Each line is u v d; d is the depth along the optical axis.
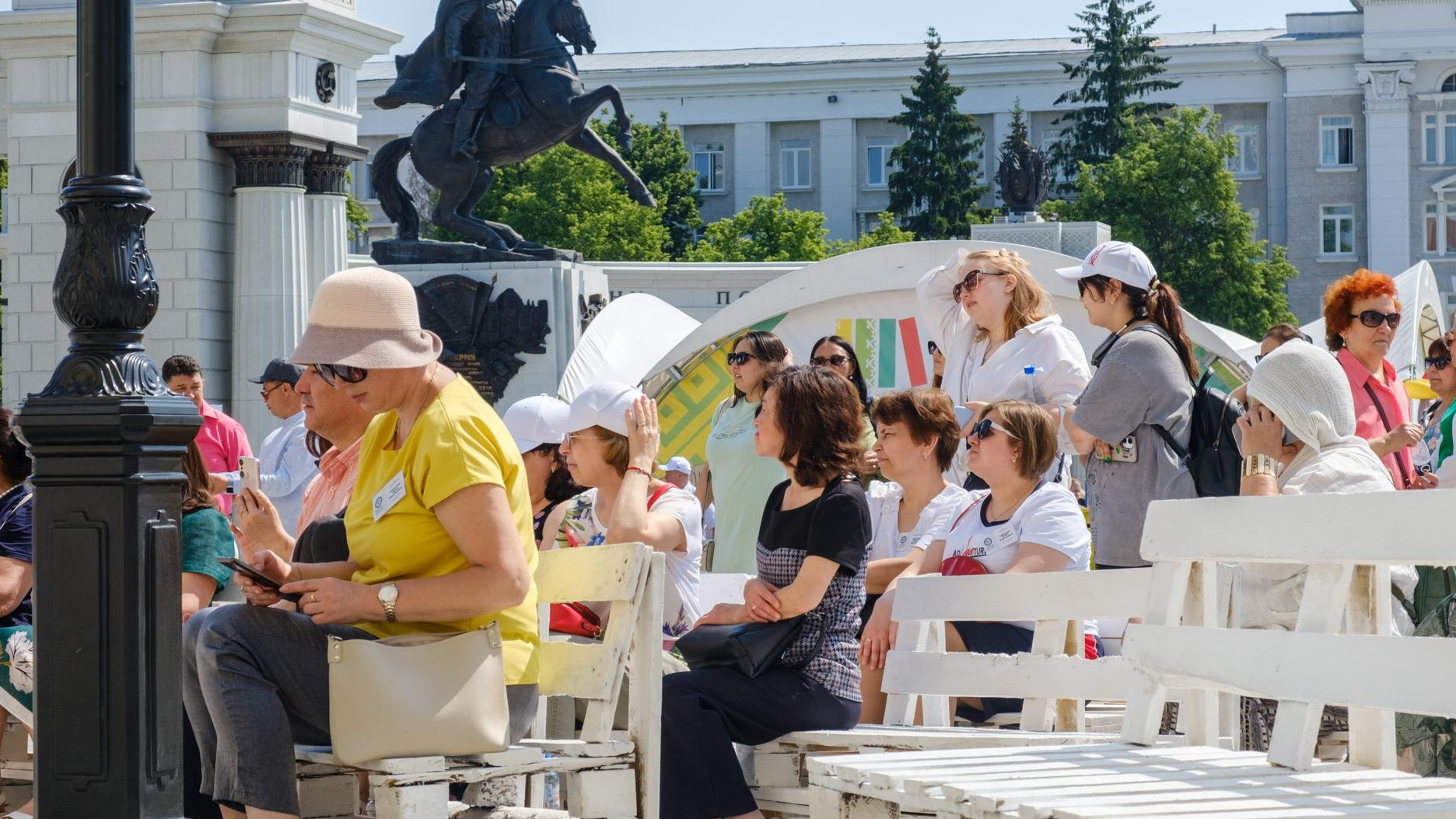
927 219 78.06
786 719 6.17
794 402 6.30
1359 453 6.30
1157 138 69.06
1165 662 5.25
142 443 5.41
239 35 22.89
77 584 5.38
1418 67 82.44
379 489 5.50
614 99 25.70
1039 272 12.92
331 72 23.69
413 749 5.11
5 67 25.12
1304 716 4.88
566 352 25.05
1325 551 4.77
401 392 5.46
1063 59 89.06
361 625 5.37
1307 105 83.94
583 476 7.20
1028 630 7.14
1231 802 4.34
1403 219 82.25
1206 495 7.58
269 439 11.27
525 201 63.72
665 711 6.08
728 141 92.00
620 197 65.38
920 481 7.73
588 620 7.14
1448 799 4.39
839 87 90.75
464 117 25.27
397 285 5.49
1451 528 4.42
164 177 22.89
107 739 5.34
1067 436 8.22
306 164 23.70
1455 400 9.88
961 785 4.65
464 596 5.20
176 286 22.88
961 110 90.56
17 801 8.27
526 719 5.56
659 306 17.05
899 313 13.50
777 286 13.73
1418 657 4.38
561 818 5.56
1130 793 4.53
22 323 23.69
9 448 7.93
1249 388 6.45
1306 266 84.12
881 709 7.26
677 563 7.09
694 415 14.24
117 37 5.57
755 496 9.70
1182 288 68.75
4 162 48.50
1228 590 5.47
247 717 5.07
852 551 6.24
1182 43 91.00
